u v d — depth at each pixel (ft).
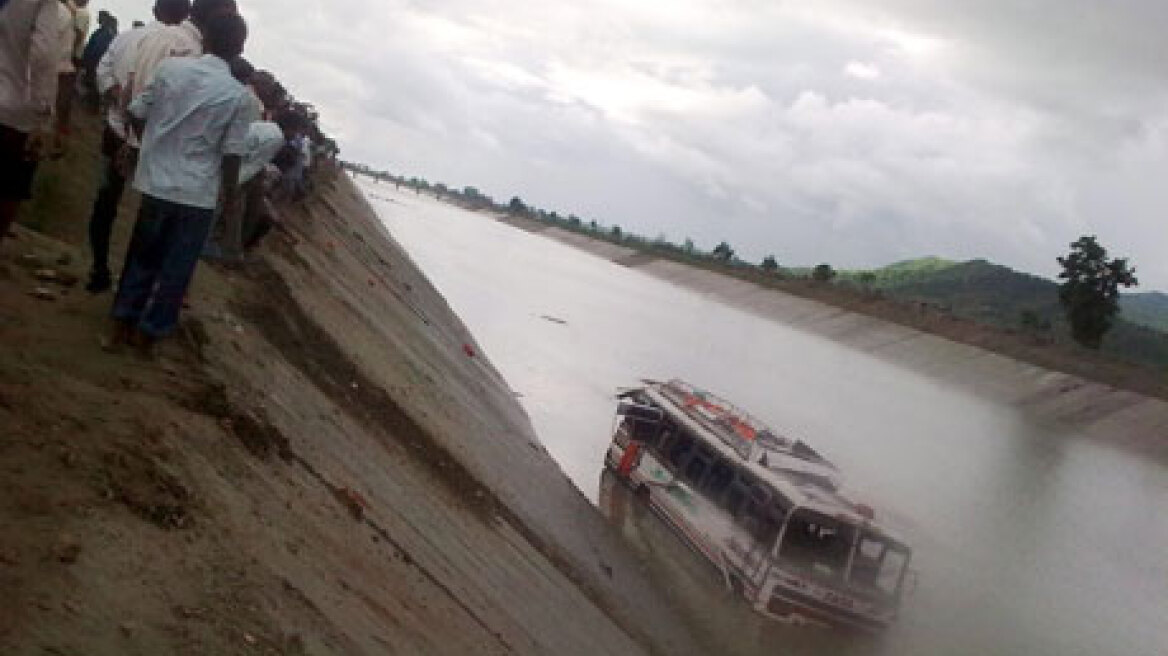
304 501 25.85
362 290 80.74
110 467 18.24
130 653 13.94
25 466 16.71
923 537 93.66
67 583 14.38
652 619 53.16
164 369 25.34
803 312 400.67
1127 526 123.65
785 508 56.85
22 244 30.04
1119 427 225.97
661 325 240.73
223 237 43.21
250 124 24.59
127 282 24.81
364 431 40.11
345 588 22.90
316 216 102.73
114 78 27.35
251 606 17.61
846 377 233.76
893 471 126.52
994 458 157.99
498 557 41.24
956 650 61.36
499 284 231.09
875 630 57.21
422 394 60.29
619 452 81.05
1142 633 77.92
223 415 25.30
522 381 114.52
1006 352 295.48
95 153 53.88
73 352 23.04
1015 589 82.58
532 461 72.90
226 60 24.26
